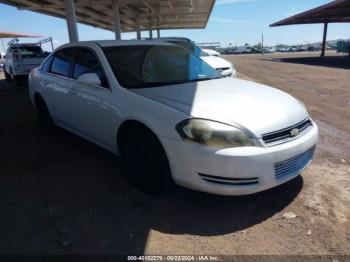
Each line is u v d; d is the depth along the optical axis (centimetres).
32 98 594
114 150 393
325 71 1841
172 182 326
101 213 317
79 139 545
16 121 688
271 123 302
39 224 300
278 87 1168
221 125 291
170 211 320
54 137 560
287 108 334
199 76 432
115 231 289
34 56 1422
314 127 354
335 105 806
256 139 289
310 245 268
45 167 430
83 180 389
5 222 304
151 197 346
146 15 2044
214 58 929
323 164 423
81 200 342
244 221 303
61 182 385
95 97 396
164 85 381
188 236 282
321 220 301
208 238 280
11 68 1403
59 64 503
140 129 339
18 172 416
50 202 339
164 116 312
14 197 350
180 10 1962
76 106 441
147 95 347
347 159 440
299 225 295
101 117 392
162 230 291
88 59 435
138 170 353
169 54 457
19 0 1250
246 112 308
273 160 292
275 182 300
